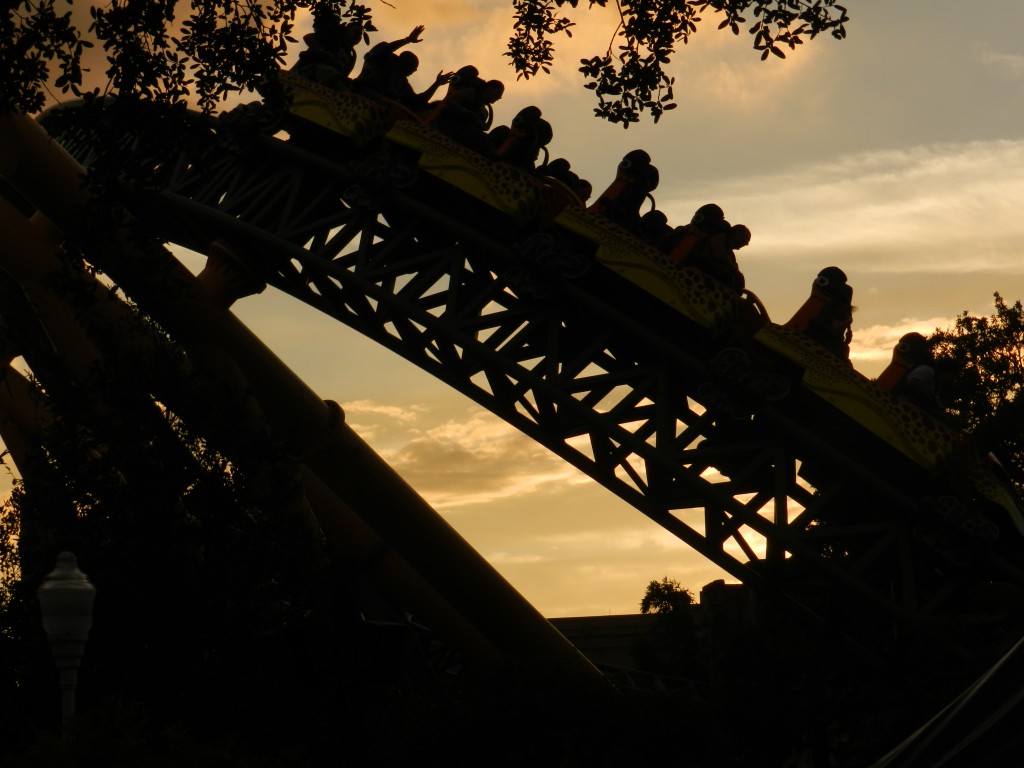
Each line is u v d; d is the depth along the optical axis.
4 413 39.50
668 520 34.91
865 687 38.41
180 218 38.88
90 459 27.67
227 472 27.47
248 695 25.61
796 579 34.31
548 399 34.56
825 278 33.16
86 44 19.09
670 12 21.45
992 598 40.56
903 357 33.19
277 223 37.47
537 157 35.31
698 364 32.44
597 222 33.00
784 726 38.28
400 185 34.66
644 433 34.41
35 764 14.83
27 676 25.91
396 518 36.59
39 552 26.33
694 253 32.72
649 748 25.06
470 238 34.31
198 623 25.84
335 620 12.19
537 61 23.09
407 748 25.34
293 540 26.95
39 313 33.97
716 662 46.28
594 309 33.25
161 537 26.17
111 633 25.48
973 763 12.53
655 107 22.25
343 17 21.09
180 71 20.11
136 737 15.45
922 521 31.97
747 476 32.81
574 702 25.12
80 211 20.55
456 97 35.34
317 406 35.91
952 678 34.88
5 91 18.81
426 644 45.31
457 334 34.16
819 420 33.16
